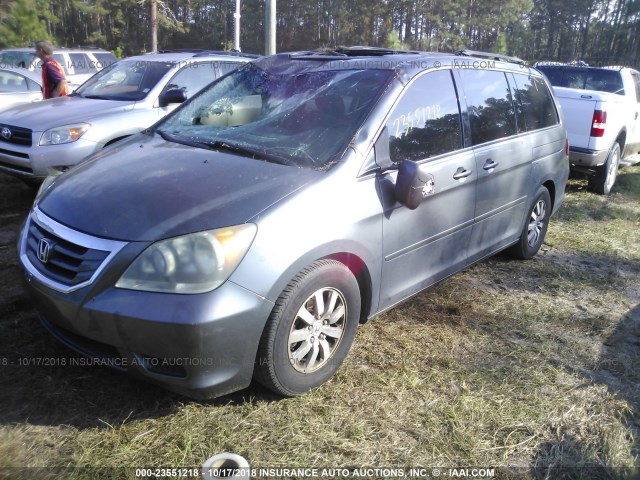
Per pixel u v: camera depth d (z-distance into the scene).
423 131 3.79
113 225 2.78
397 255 3.57
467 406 3.23
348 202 3.16
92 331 2.71
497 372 3.61
